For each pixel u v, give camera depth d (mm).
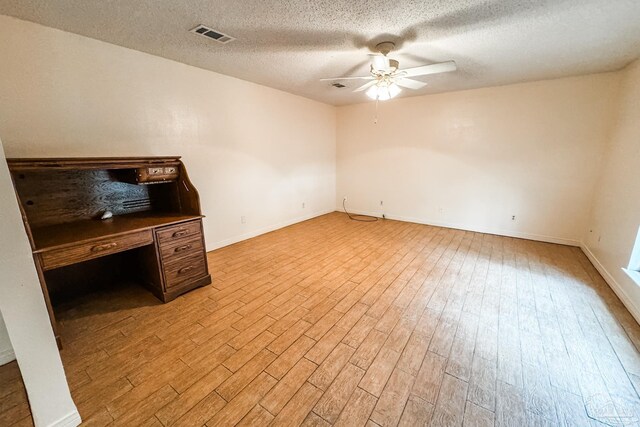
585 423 1279
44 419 1198
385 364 1654
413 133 4703
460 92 4145
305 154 4941
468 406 1374
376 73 2533
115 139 2586
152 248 2279
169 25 2076
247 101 3752
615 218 2688
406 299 2385
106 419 1311
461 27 2066
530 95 3641
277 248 3658
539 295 2430
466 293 2477
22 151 2107
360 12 1859
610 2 1704
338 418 1315
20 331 1112
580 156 3459
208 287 2613
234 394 1451
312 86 3969
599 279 2717
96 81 2412
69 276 2414
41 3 1758
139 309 2242
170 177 2586
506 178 3996
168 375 1578
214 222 3574
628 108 2734
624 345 1794
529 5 1752
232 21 2006
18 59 2023
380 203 5332
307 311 2215
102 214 2434
